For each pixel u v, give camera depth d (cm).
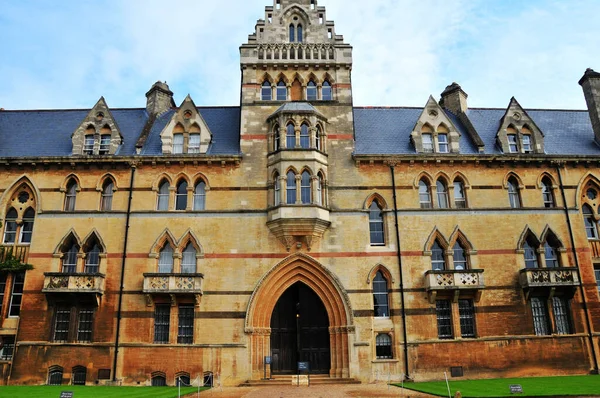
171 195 3231
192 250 3147
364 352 2952
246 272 3061
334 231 3159
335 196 3231
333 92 3503
